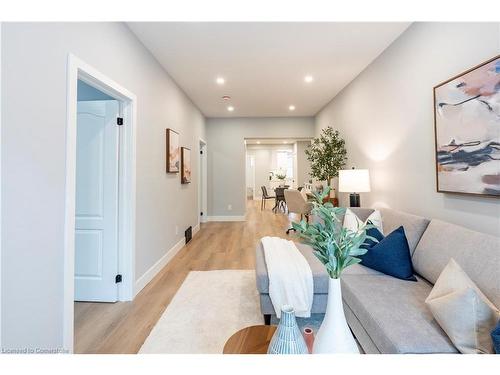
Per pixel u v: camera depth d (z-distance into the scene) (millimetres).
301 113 6113
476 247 1483
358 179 3082
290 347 893
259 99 4914
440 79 2168
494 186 1662
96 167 2375
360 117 3705
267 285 1927
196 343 1755
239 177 6551
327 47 2943
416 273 1928
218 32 2594
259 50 2979
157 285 2746
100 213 2381
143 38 2646
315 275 1926
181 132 4223
